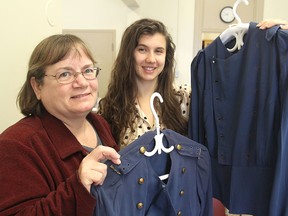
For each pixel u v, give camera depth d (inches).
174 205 36.2
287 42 37.6
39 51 36.5
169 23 166.7
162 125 53.4
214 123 46.4
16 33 56.8
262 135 40.4
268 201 40.8
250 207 42.8
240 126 42.1
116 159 31.7
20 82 58.6
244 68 42.1
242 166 42.8
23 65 59.4
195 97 48.4
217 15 166.2
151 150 35.9
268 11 165.6
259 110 40.4
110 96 55.3
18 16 57.2
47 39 37.1
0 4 51.7
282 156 38.1
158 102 53.7
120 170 32.8
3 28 52.8
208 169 39.9
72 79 36.5
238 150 42.6
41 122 37.9
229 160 44.3
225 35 45.1
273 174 39.8
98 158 30.7
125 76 53.9
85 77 37.3
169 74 56.7
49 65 35.6
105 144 44.5
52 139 37.0
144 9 167.8
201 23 166.2
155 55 52.4
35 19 63.6
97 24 172.1
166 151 36.6
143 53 52.6
